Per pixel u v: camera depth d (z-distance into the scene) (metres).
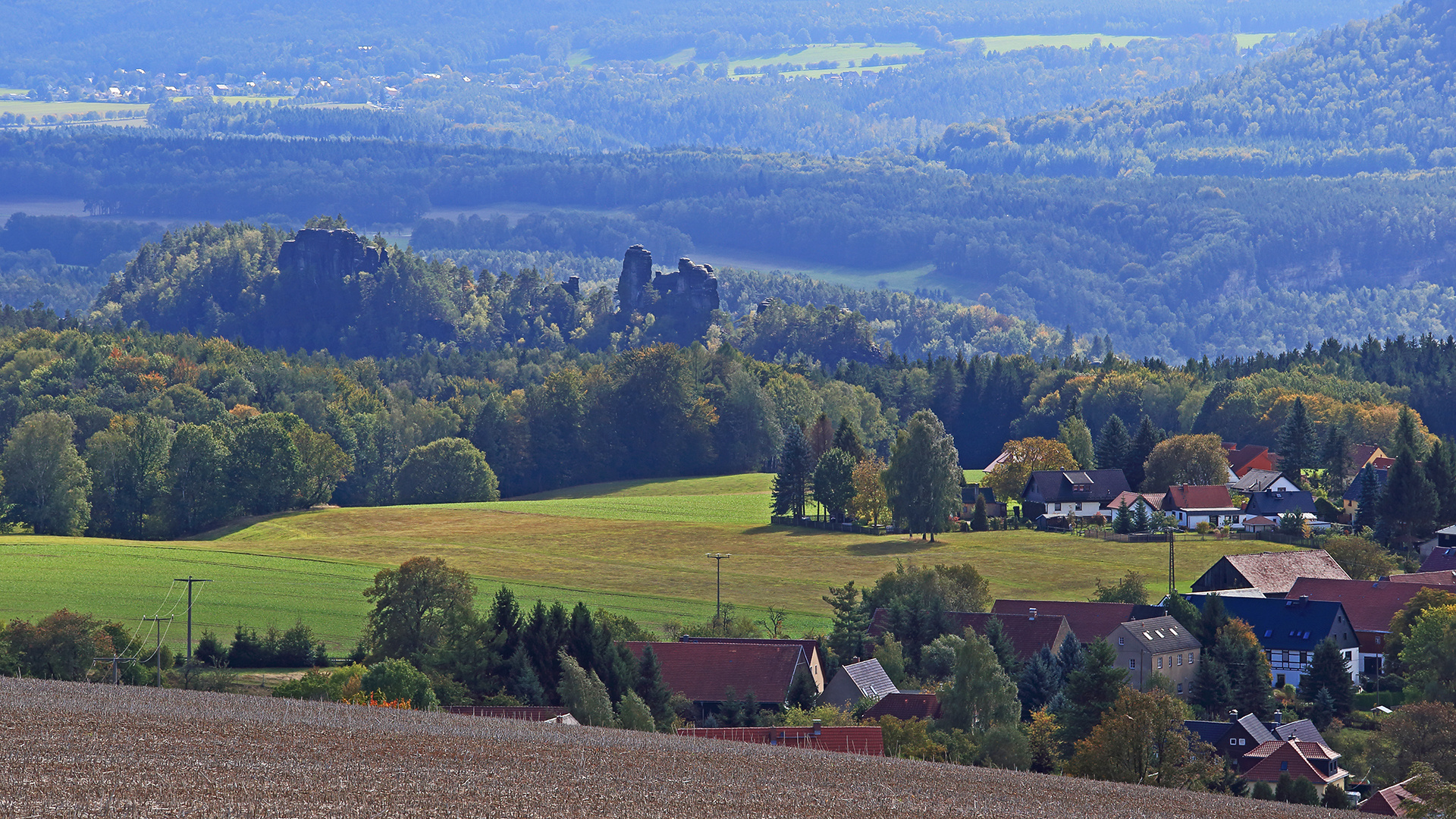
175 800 168.12
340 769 193.25
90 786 172.25
